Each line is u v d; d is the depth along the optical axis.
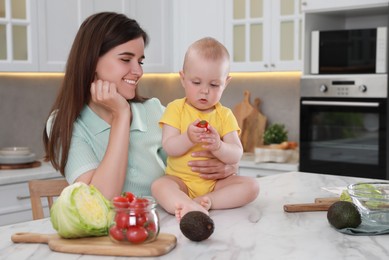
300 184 2.07
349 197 1.60
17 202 3.23
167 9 4.29
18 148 3.52
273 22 3.92
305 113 3.67
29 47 3.42
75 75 1.82
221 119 1.77
